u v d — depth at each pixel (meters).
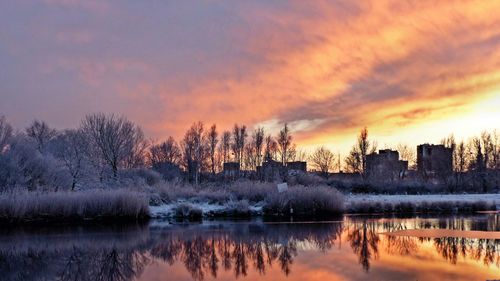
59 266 12.42
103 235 18.58
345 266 12.01
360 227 21.58
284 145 56.66
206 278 10.86
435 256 13.47
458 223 23.44
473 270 11.32
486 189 59.25
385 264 12.21
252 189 32.78
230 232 19.66
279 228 21.20
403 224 23.05
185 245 16.08
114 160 36.44
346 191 50.78
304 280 10.41
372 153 72.75
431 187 56.00
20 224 22.06
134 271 11.74
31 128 46.94
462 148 63.91
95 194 24.81
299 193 29.75
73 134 38.38
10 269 11.99
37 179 28.55
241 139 63.00
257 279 10.61
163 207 28.06
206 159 61.47
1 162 26.52
